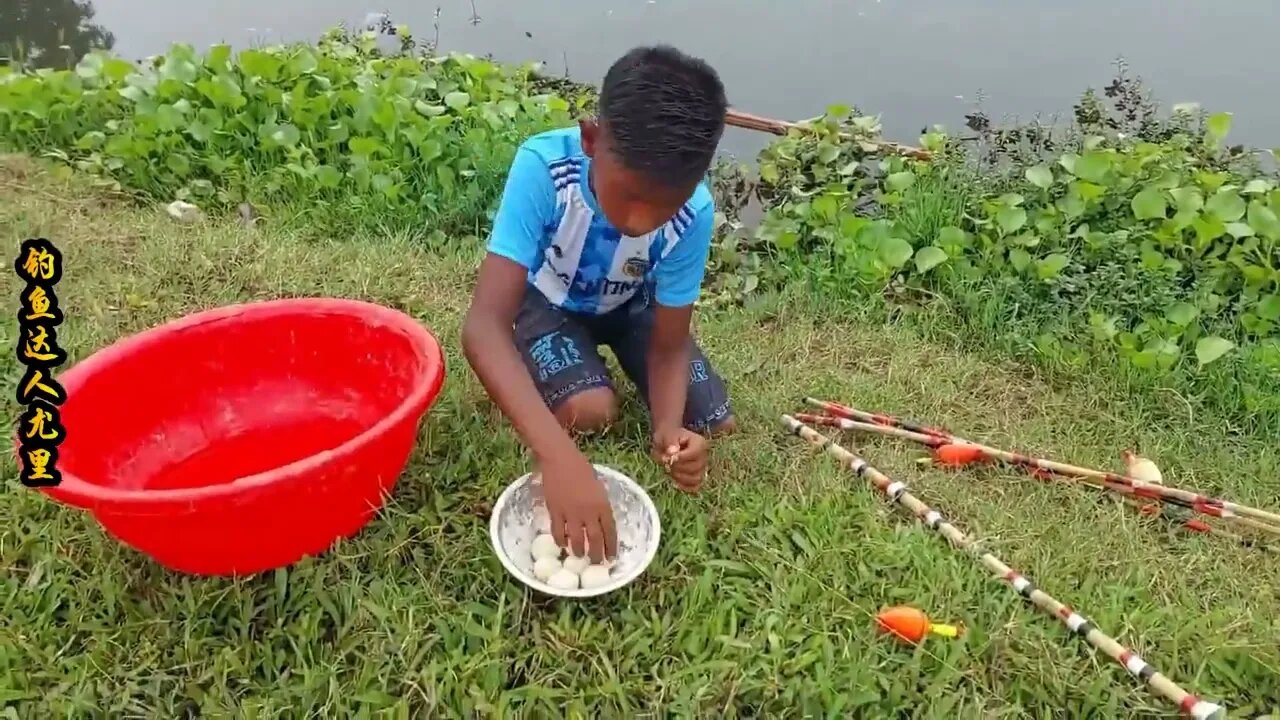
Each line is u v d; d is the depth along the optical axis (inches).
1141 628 77.8
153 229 127.3
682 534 83.9
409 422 74.2
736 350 114.3
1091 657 74.8
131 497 64.7
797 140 153.5
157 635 73.4
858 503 89.3
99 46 216.7
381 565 78.4
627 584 78.2
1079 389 110.8
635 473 90.4
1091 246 124.2
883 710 71.0
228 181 141.5
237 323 87.0
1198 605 82.0
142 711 68.4
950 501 91.7
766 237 134.1
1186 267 122.2
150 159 141.4
